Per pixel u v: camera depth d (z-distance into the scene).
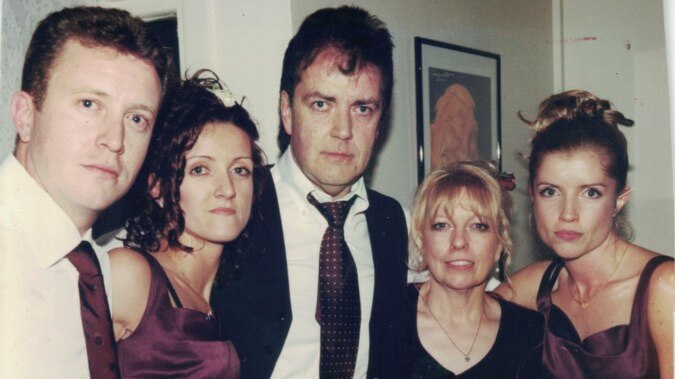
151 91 0.98
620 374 1.20
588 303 1.23
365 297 1.20
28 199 0.96
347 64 1.09
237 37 1.23
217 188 1.05
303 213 1.17
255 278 1.12
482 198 1.22
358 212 1.22
